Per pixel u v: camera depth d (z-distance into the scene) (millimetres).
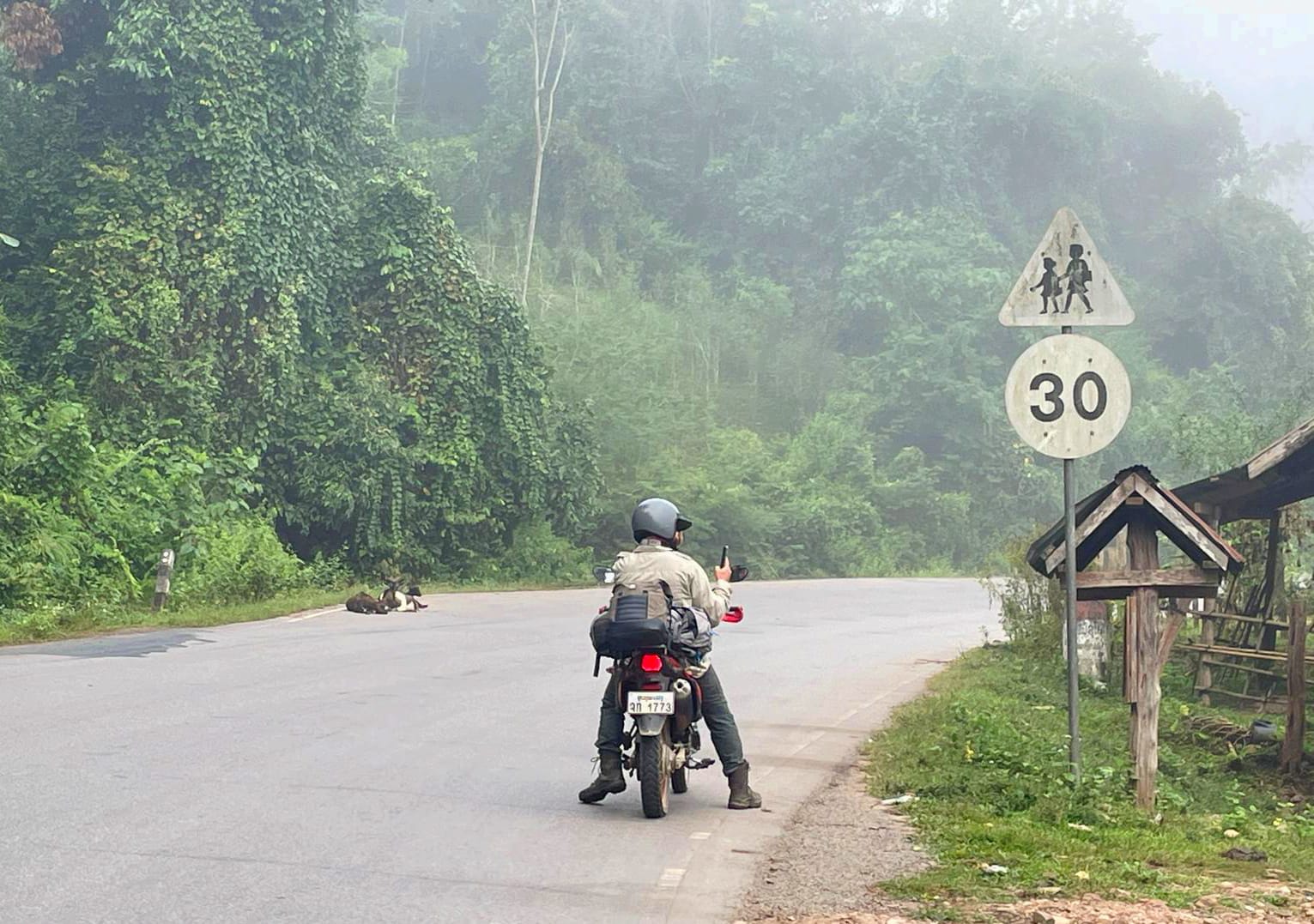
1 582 19906
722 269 68500
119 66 29547
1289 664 12523
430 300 34000
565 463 36438
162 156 30562
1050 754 9711
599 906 5570
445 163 64250
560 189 64562
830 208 66812
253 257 30531
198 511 25594
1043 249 8305
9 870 5707
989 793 8328
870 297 61656
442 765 8664
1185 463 25281
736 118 72375
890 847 6781
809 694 13352
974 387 58656
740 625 22188
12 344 29219
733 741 7844
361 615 21422
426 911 5387
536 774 8539
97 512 23344
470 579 33438
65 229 30656
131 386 28594
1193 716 14734
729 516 47188
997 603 30000
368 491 31578
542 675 13867
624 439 47219
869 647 18984
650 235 66938
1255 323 69438
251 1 32406
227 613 20047
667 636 7516
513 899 5625
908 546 54062
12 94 33469
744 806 7746
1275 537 16938
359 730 9922
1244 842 8000
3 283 30422
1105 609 16188
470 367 34031
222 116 30797
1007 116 68125
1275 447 14008
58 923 5012
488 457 34594
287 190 31750
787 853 6633
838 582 39406
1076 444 8195
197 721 10031
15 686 11484
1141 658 8336
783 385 62219
